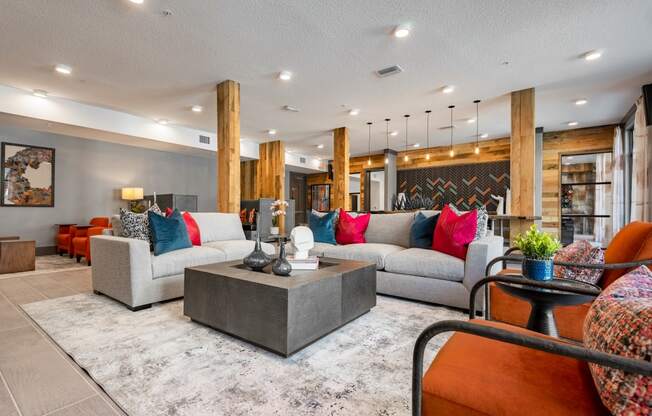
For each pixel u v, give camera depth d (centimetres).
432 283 282
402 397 147
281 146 814
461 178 838
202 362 179
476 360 98
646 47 338
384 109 552
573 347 72
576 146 673
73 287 346
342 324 227
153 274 280
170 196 675
